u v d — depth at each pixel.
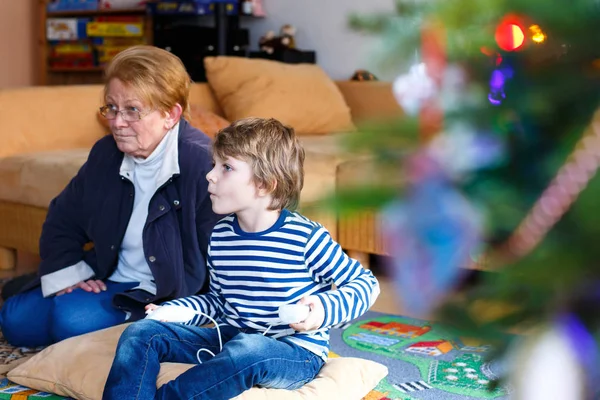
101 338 1.70
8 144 3.03
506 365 0.43
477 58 0.42
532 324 0.42
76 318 1.88
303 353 1.45
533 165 0.42
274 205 1.41
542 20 0.41
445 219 0.41
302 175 1.44
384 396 1.69
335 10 4.38
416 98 0.42
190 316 1.49
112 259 1.93
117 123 1.77
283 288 1.41
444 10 0.41
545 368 0.40
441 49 0.42
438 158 0.42
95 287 1.94
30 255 3.28
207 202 1.82
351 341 2.12
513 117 0.42
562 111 0.42
